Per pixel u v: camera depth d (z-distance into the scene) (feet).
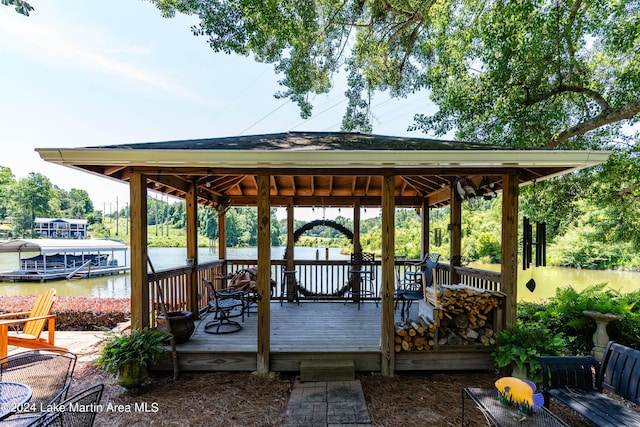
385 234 12.26
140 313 11.92
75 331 19.16
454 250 17.70
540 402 7.34
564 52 22.89
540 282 38.11
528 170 13.07
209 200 20.11
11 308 21.75
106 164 10.96
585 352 15.08
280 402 10.13
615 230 26.71
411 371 12.41
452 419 9.12
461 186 16.35
